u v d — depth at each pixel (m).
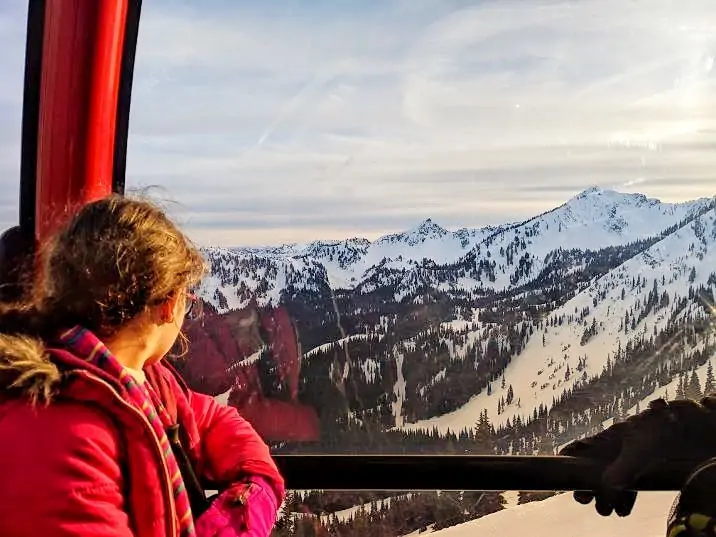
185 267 0.80
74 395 0.71
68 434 0.69
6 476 0.68
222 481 0.95
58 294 0.76
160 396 0.94
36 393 0.70
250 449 0.98
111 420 0.72
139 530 0.73
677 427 1.07
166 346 0.82
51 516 0.67
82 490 0.68
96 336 0.75
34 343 0.73
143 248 0.76
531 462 1.19
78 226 0.78
